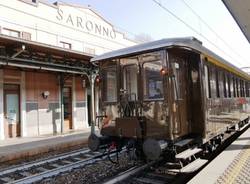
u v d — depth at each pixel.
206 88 7.14
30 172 8.10
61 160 9.39
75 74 16.97
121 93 6.91
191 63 7.05
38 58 12.92
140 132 6.37
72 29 18.67
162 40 6.37
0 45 11.12
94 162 8.63
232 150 7.20
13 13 15.02
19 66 12.31
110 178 6.98
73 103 17.72
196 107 6.95
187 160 6.80
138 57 6.64
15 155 9.80
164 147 5.87
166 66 6.18
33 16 16.12
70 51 12.70
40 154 10.70
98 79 7.45
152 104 6.34
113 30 22.36
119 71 6.98
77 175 7.48
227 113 9.23
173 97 6.23
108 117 7.18
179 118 6.39
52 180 7.12
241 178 4.98
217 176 5.11
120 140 7.36
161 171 7.11
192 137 6.94
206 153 7.93
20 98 14.48
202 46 7.40
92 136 7.21
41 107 15.52
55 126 16.25
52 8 17.33
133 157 6.77
